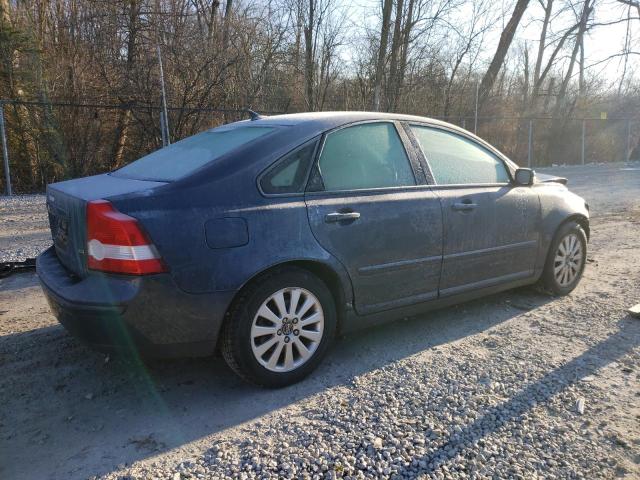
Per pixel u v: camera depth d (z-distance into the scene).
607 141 25.12
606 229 8.06
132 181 3.24
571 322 4.14
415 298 3.76
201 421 2.82
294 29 18.84
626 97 25.42
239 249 2.93
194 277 2.81
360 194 3.46
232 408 2.95
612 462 2.43
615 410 2.85
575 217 4.85
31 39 13.29
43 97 13.46
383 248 3.50
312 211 3.20
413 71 20.44
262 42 18.08
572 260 4.82
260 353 3.06
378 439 2.60
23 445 2.62
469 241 3.98
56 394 3.12
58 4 15.60
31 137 13.21
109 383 3.25
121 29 15.79
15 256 6.34
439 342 3.81
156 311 2.76
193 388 3.20
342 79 20.20
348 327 3.49
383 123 3.77
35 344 3.78
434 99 21.14
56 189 3.41
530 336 3.88
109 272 2.72
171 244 2.76
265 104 18.05
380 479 2.32
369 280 3.47
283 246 3.06
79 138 14.04
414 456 2.47
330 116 3.58
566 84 24.47
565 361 3.44
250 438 2.64
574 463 2.42
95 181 3.48
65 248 3.18
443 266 3.85
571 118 23.48
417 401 2.96
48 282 3.06
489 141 21.86
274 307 3.09
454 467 2.39
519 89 24.81
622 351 3.57
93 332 2.77
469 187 4.06
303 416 2.84
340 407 2.92
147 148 15.65
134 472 2.39
